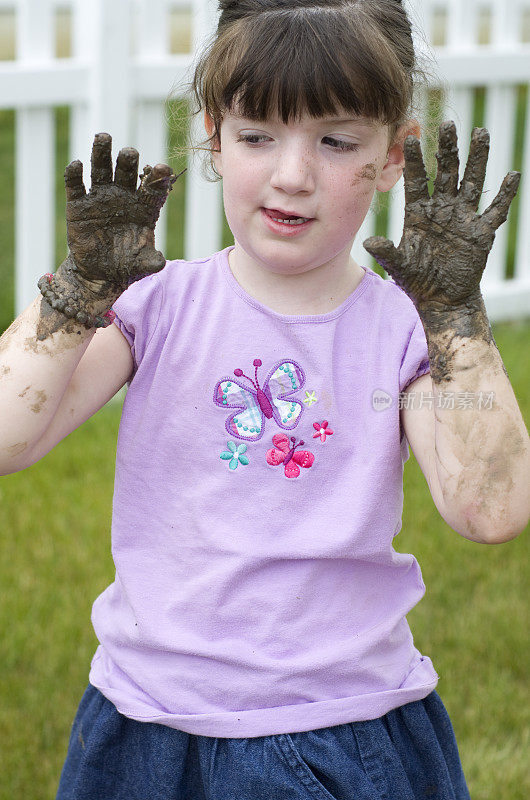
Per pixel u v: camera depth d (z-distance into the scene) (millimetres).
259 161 1656
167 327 1829
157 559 1830
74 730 1979
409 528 3828
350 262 1874
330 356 1804
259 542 1755
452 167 1550
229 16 1733
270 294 1819
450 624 3344
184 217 7613
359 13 1670
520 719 2963
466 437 1621
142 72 4625
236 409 1793
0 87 4391
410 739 1863
